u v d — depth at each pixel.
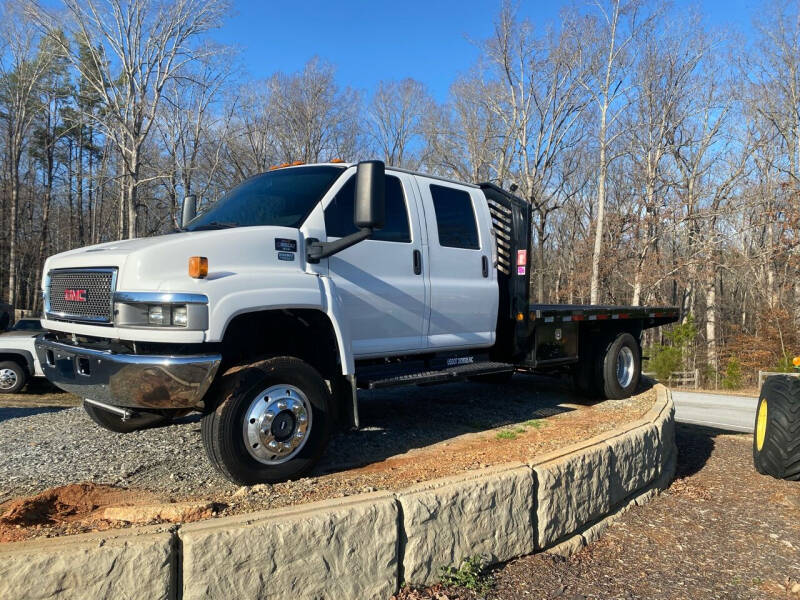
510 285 6.62
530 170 37.66
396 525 3.22
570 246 48.25
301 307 4.15
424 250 5.45
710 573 3.98
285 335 4.61
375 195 4.20
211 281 3.78
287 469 4.00
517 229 6.54
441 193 5.85
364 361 5.23
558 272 48.00
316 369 4.61
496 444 5.22
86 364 4.02
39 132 45.69
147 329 3.66
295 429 4.04
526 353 6.73
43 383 15.38
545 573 3.75
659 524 4.83
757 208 34.06
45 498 3.50
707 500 5.52
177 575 2.61
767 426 6.10
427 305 5.40
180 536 2.64
